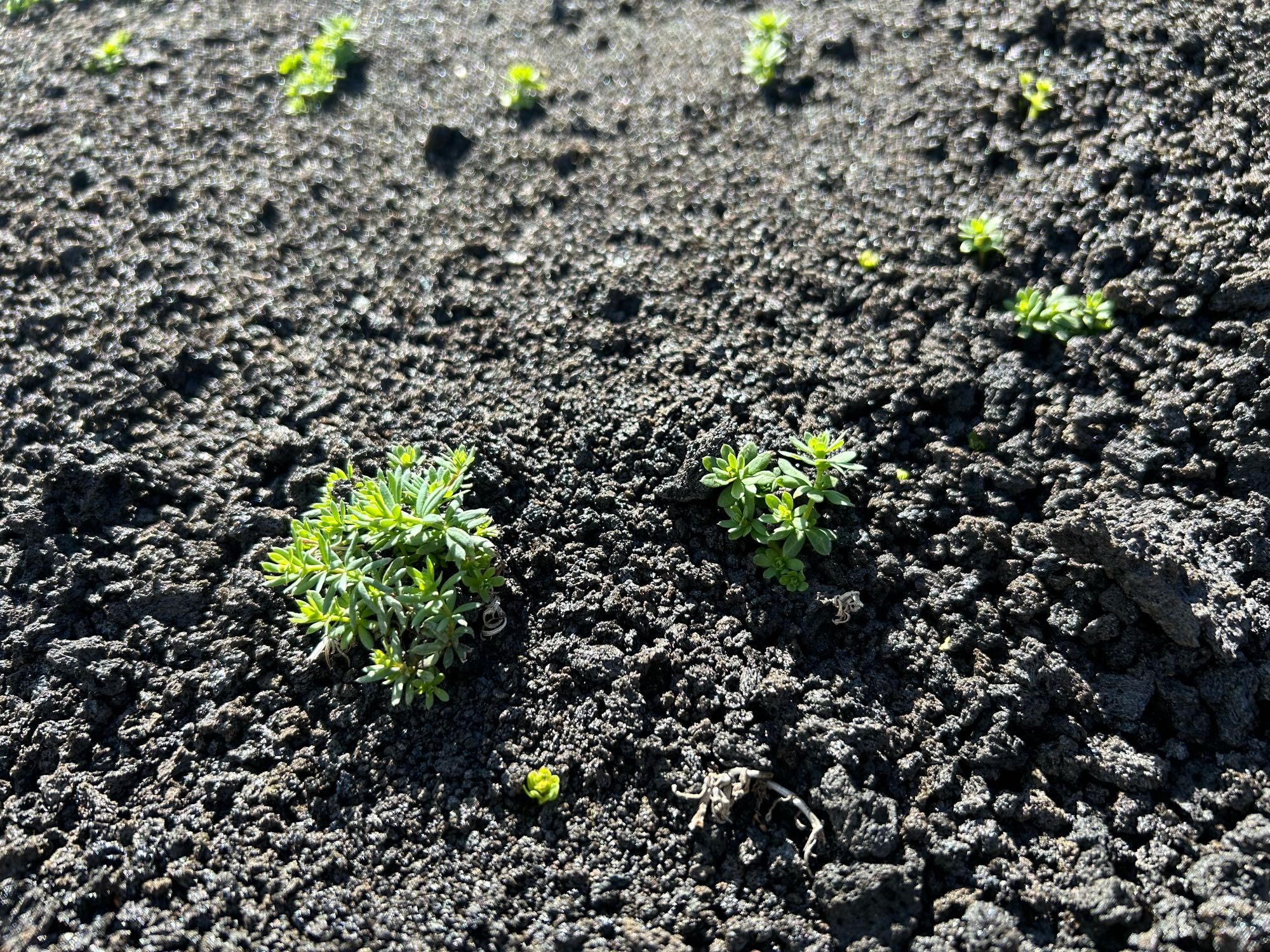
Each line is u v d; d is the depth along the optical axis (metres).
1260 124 0.58
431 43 0.77
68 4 0.79
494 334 0.60
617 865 0.47
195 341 0.59
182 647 0.52
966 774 0.48
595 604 0.52
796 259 0.61
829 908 0.45
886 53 0.70
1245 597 0.49
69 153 0.67
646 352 0.58
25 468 0.56
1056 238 0.59
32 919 0.46
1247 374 0.53
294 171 0.67
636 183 0.66
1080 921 0.44
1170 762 0.48
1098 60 0.64
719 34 0.75
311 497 0.55
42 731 0.50
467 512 0.50
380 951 0.45
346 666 0.51
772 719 0.49
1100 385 0.55
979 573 0.52
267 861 0.47
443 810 0.48
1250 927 0.43
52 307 0.60
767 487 0.53
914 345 0.57
